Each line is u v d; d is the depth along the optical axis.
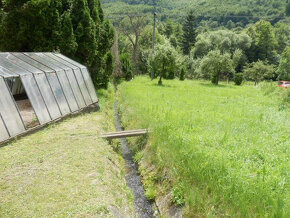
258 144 8.49
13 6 15.00
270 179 5.93
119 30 52.62
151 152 9.30
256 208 4.99
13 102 9.79
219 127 10.53
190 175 6.62
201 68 38.53
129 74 38.22
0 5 15.77
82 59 19.36
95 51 19.50
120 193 6.85
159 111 13.84
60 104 12.66
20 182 6.38
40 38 15.89
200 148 8.06
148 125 11.34
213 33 69.44
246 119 11.97
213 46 66.69
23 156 7.89
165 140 9.27
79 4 17.86
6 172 6.87
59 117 12.24
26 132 9.95
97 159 7.95
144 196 7.50
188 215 5.72
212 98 19.39
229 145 8.37
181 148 8.16
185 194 6.25
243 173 6.28
